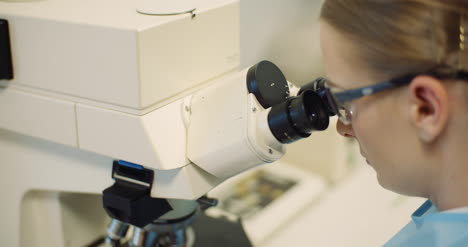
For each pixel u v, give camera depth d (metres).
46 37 0.89
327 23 0.72
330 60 0.72
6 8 0.93
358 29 0.68
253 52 1.75
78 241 1.14
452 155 0.68
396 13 0.65
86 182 0.97
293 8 1.77
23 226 1.08
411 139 0.69
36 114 0.94
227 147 0.85
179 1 0.97
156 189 0.90
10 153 1.04
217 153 0.86
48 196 1.08
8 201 1.08
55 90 0.91
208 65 0.95
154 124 0.85
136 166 0.91
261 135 0.84
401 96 0.68
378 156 0.73
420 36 0.65
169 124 0.87
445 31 0.64
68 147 0.97
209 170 0.88
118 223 1.04
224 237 1.28
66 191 1.01
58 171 1.00
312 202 1.67
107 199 0.91
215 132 0.86
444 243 0.70
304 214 1.61
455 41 0.64
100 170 0.95
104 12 0.91
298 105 0.82
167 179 0.89
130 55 0.82
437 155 0.69
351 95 0.71
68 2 0.97
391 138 0.70
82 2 0.97
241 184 1.71
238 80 0.87
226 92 0.87
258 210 1.56
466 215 0.69
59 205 1.08
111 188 0.92
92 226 1.16
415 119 0.67
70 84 0.89
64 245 1.11
